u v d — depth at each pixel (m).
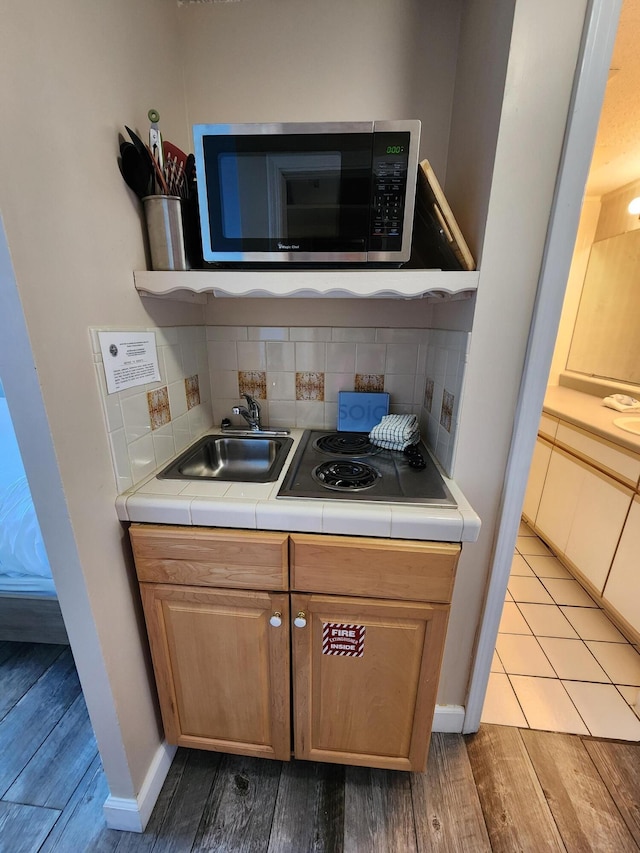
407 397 1.42
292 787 1.13
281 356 1.41
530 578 2.08
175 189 0.97
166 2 1.05
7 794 1.11
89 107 0.76
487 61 0.86
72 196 0.72
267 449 1.38
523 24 0.72
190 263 1.00
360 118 1.16
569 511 2.08
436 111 1.14
